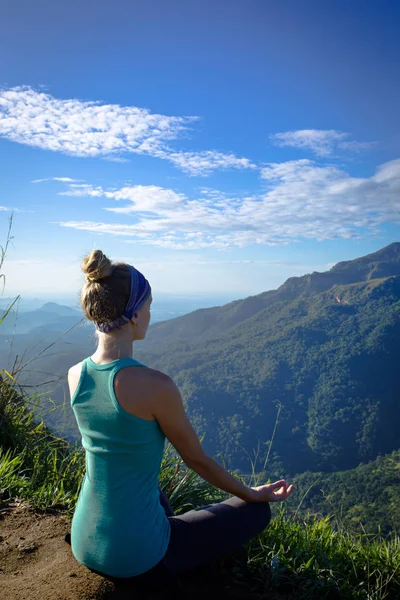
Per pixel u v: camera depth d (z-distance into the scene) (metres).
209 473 1.47
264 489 1.63
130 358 1.35
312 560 1.99
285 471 139.12
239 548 1.84
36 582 1.48
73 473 2.56
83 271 1.33
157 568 1.38
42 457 2.71
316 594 1.82
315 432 164.50
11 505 2.18
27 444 2.73
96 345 1.48
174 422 1.33
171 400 1.30
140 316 1.38
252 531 1.61
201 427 168.12
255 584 1.75
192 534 1.49
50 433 2.98
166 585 1.50
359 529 2.34
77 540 1.40
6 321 2.93
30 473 2.56
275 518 2.33
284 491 1.68
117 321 1.33
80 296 1.37
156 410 1.30
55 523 2.00
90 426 1.36
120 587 1.42
